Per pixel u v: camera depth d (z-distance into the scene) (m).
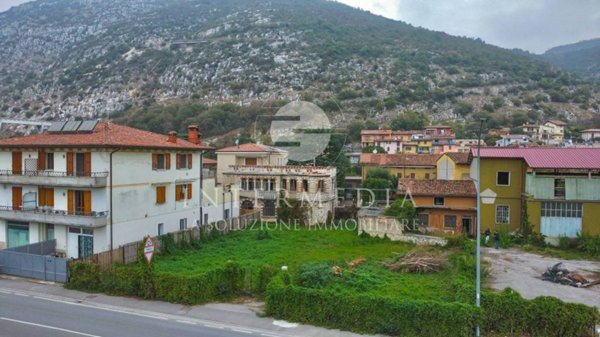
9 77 177.50
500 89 145.38
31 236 32.88
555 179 34.97
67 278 24.02
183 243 34.03
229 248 34.38
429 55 172.25
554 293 22.66
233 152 53.41
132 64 157.88
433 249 32.25
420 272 26.33
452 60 168.62
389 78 142.50
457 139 101.25
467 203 39.28
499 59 178.88
